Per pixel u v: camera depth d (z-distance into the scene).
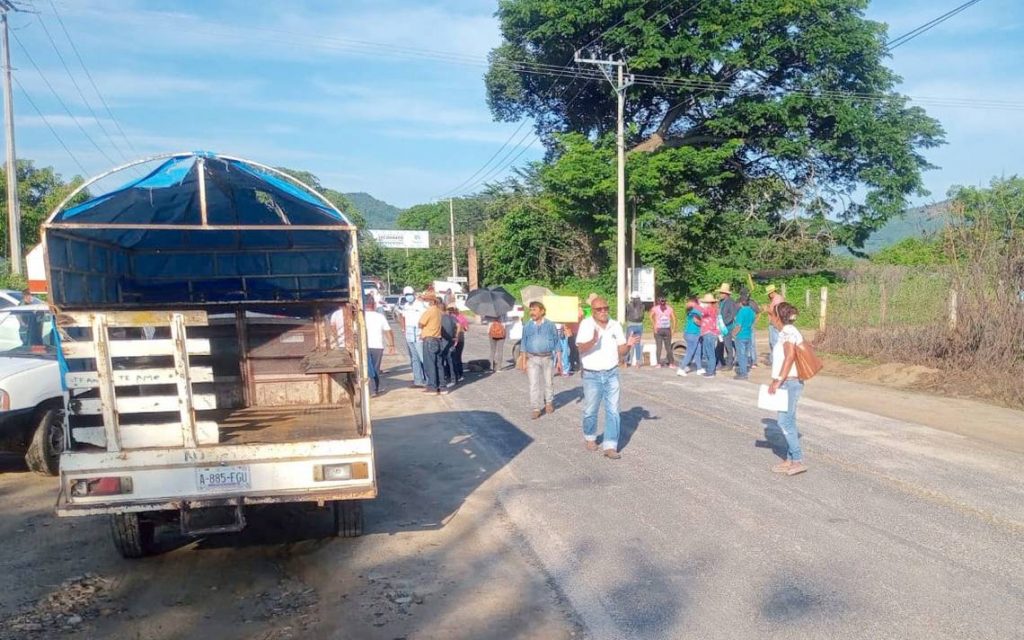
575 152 32.31
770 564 5.65
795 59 35.12
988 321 14.05
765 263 39.88
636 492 7.55
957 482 7.74
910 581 5.31
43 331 9.86
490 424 11.34
